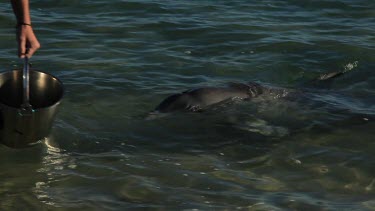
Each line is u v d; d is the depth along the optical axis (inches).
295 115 491.2
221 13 699.4
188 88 522.3
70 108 477.7
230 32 645.3
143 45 607.8
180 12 696.4
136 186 385.4
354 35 654.5
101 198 372.8
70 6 700.0
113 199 372.2
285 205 369.7
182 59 579.8
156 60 574.2
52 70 539.8
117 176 395.5
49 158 412.8
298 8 727.7
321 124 478.9
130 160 416.2
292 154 434.9
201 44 615.8
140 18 675.4
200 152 432.5
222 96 498.0
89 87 511.8
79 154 420.5
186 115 478.0
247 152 435.5
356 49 616.7
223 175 402.6
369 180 403.9
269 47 614.2
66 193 377.4
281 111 494.6
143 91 512.4
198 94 493.0
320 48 615.8
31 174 395.2
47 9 689.0
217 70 561.9
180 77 543.8
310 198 379.2
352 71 576.4
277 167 417.1
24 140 405.7
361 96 533.6
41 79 401.7
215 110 486.9
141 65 561.6
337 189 392.5
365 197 383.2
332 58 597.9
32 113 387.2
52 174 396.2
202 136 453.4
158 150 432.1
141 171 402.9
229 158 426.6
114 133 450.3
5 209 360.8
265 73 564.1
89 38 618.2
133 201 370.0
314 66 582.9
